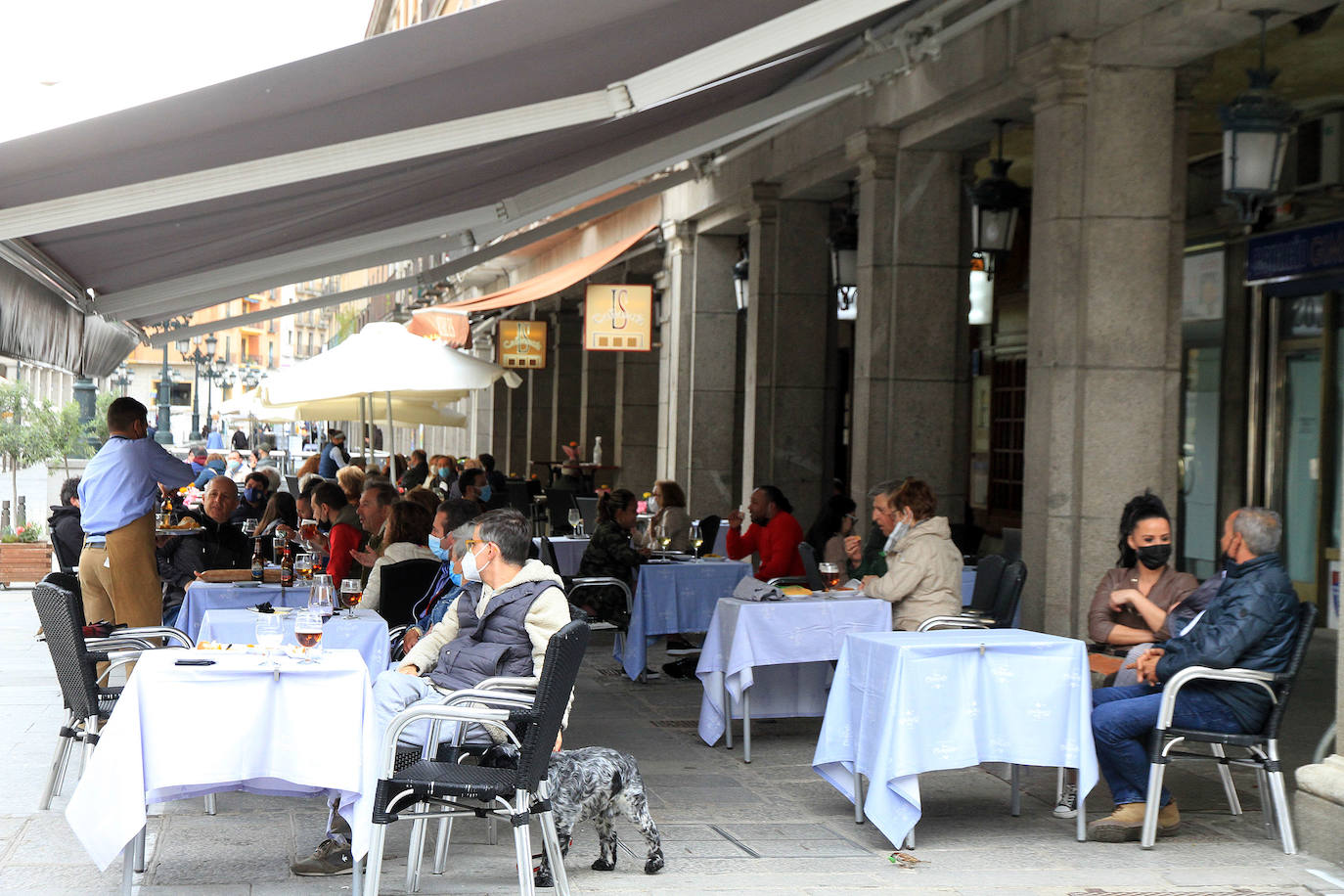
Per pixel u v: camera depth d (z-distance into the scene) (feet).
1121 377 27.43
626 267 65.26
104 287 26.25
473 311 56.95
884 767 17.85
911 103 33.88
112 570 25.59
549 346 92.99
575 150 26.25
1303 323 40.47
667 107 26.22
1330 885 16.70
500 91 17.60
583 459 84.33
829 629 23.84
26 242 19.01
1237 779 22.52
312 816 19.31
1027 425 28.84
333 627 19.95
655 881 16.58
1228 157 25.81
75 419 64.75
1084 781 18.43
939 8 27.71
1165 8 24.89
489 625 18.19
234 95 14.38
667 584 31.30
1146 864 17.60
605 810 16.85
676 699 29.60
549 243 80.48
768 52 16.38
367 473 42.80
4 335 18.15
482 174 25.08
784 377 45.42
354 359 37.29
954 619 23.08
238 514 46.39
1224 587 18.66
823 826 19.42
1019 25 28.68
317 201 22.67
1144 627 21.52
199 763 14.67
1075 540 27.53
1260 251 41.45
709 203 49.29
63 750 19.47
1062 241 27.55
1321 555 39.60
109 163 15.37
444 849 16.93
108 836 14.39
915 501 24.58
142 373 295.28
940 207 36.22
